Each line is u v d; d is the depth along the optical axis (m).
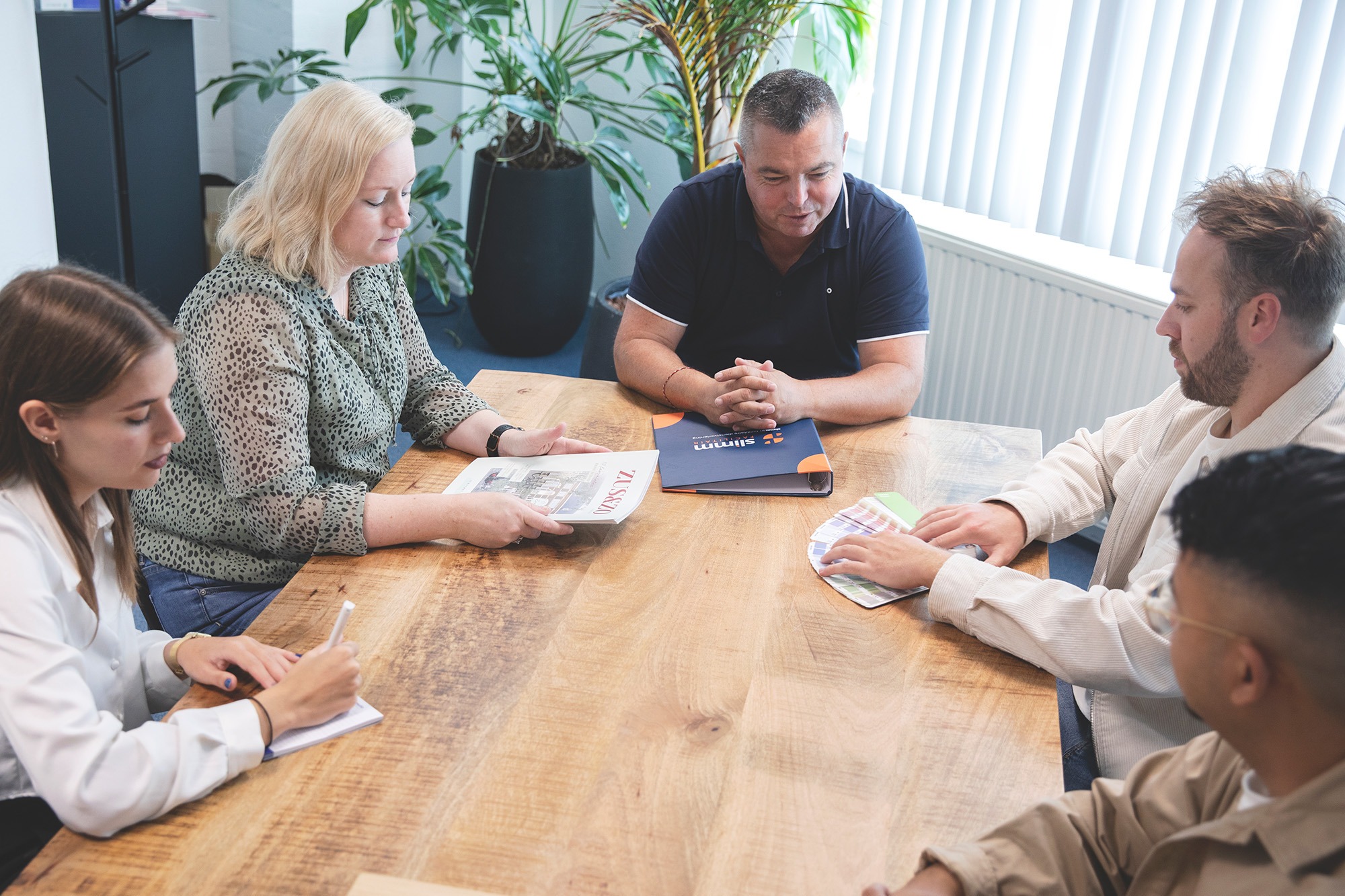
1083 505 1.62
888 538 1.50
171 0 3.71
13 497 1.13
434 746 1.14
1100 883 0.97
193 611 1.64
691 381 1.93
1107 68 2.55
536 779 1.10
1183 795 0.93
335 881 0.97
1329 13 2.20
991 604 1.34
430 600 1.39
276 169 1.55
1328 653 0.70
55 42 3.20
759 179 1.89
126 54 3.37
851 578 1.48
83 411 1.09
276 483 1.49
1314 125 2.26
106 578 1.28
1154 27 2.46
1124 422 1.70
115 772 1.01
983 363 2.92
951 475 1.77
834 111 1.87
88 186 3.43
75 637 1.20
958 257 2.87
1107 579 1.63
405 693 1.22
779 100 1.84
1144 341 2.56
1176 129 2.49
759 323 2.15
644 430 1.89
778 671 1.29
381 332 1.75
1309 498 0.70
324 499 1.50
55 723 1.02
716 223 2.08
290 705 1.14
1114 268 2.70
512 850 1.01
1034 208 2.85
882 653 1.33
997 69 2.75
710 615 1.39
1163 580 1.28
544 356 3.92
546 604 1.39
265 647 1.26
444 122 4.10
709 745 1.16
